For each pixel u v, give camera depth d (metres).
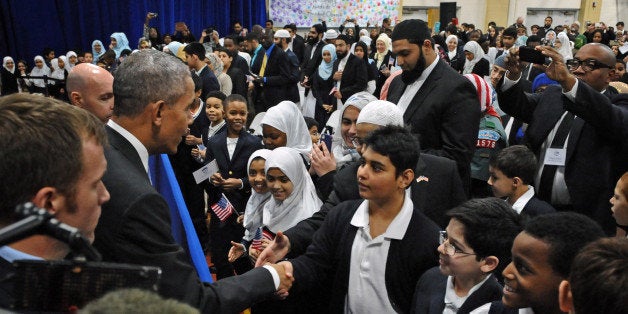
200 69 5.32
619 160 2.51
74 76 2.33
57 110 0.91
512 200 2.39
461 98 2.59
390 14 14.90
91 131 0.94
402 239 1.62
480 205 1.46
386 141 1.58
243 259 2.79
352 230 1.70
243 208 3.37
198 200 4.04
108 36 11.05
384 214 1.65
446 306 1.50
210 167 3.46
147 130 1.39
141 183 1.25
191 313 0.57
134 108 1.36
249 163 2.79
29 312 0.72
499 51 9.32
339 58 6.88
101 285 0.72
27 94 0.93
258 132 4.74
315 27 9.66
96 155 0.95
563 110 2.72
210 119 4.04
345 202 1.83
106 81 2.35
